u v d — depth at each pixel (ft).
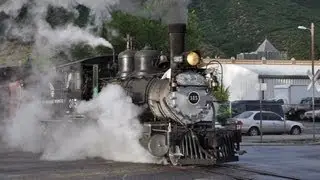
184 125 51.19
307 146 80.64
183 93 51.21
